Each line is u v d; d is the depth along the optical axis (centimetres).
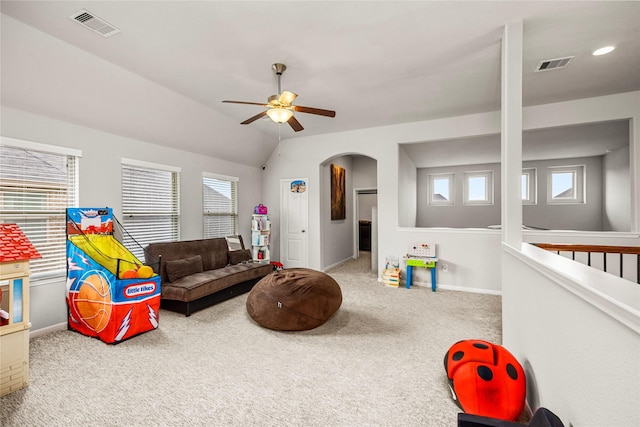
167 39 261
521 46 240
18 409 185
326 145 580
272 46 273
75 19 233
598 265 374
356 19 236
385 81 349
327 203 644
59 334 298
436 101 411
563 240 388
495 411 165
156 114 385
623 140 536
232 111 449
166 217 445
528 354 181
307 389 207
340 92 381
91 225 324
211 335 297
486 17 235
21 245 215
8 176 281
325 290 324
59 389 205
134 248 398
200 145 481
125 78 324
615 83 352
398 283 490
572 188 681
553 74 330
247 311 342
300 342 281
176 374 225
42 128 300
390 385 212
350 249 800
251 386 210
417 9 224
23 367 208
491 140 567
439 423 173
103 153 356
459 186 773
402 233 512
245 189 604
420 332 304
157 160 423
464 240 469
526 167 710
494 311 368
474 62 305
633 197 374
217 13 227
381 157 529
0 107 271
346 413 182
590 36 260
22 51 250
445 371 213
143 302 296
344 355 256
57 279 310
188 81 346
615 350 88
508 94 242
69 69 283
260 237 569
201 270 427
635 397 77
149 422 174
